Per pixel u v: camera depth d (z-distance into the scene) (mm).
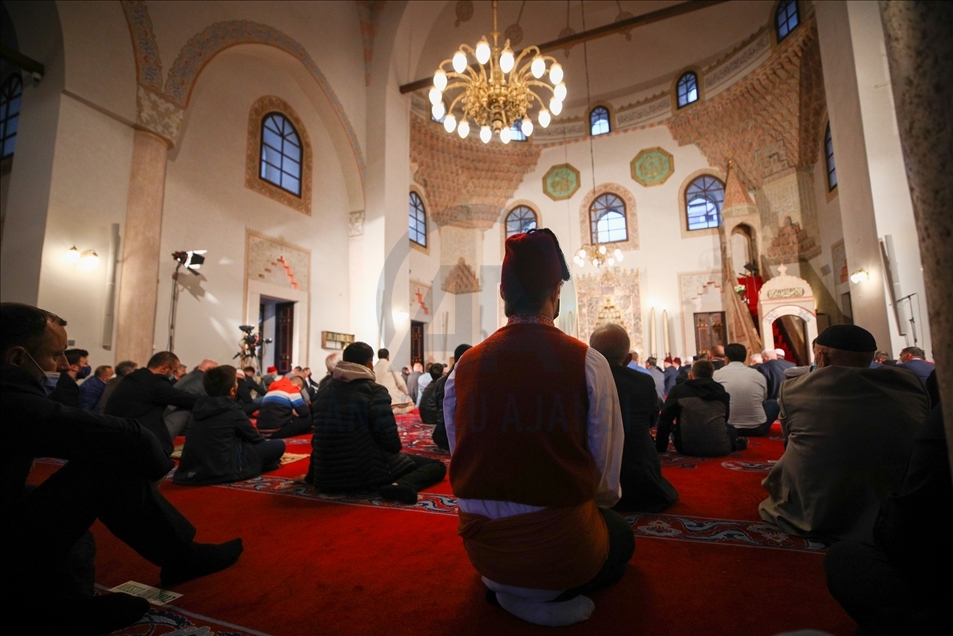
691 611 1486
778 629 1370
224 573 1854
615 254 12719
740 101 12664
